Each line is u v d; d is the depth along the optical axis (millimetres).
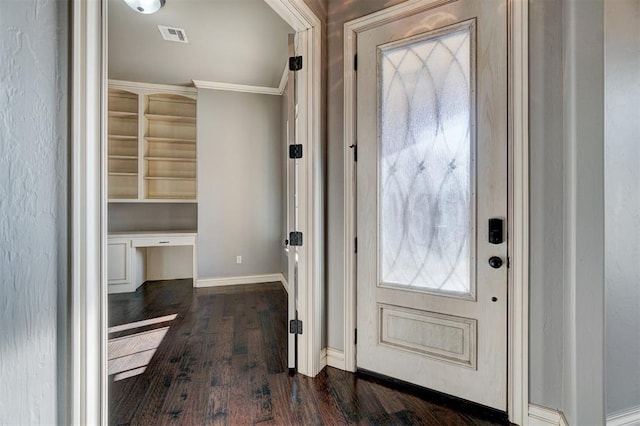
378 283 2035
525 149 1562
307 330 2078
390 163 1998
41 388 679
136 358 2332
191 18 2846
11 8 607
